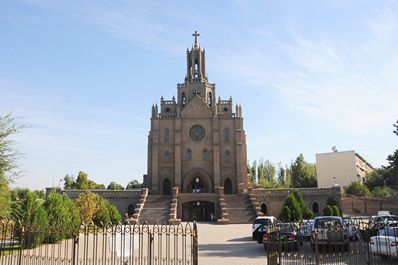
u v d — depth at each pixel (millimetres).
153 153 82125
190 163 82812
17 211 28719
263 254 25891
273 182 124875
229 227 53906
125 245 21109
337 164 116125
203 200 70438
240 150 82750
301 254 24125
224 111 85812
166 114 85062
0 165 24375
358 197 84812
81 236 39594
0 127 24688
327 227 21969
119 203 71562
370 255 20516
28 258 21672
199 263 22234
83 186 107000
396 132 42719
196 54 93125
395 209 75375
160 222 62500
